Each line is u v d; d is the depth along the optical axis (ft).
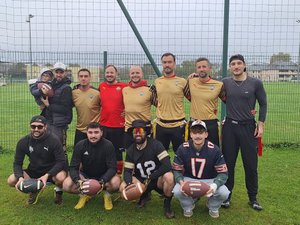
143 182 16.97
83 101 19.57
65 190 16.85
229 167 16.94
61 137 19.47
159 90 18.22
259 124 16.52
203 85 17.30
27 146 17.06
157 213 16.60
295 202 17.85
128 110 18.67
